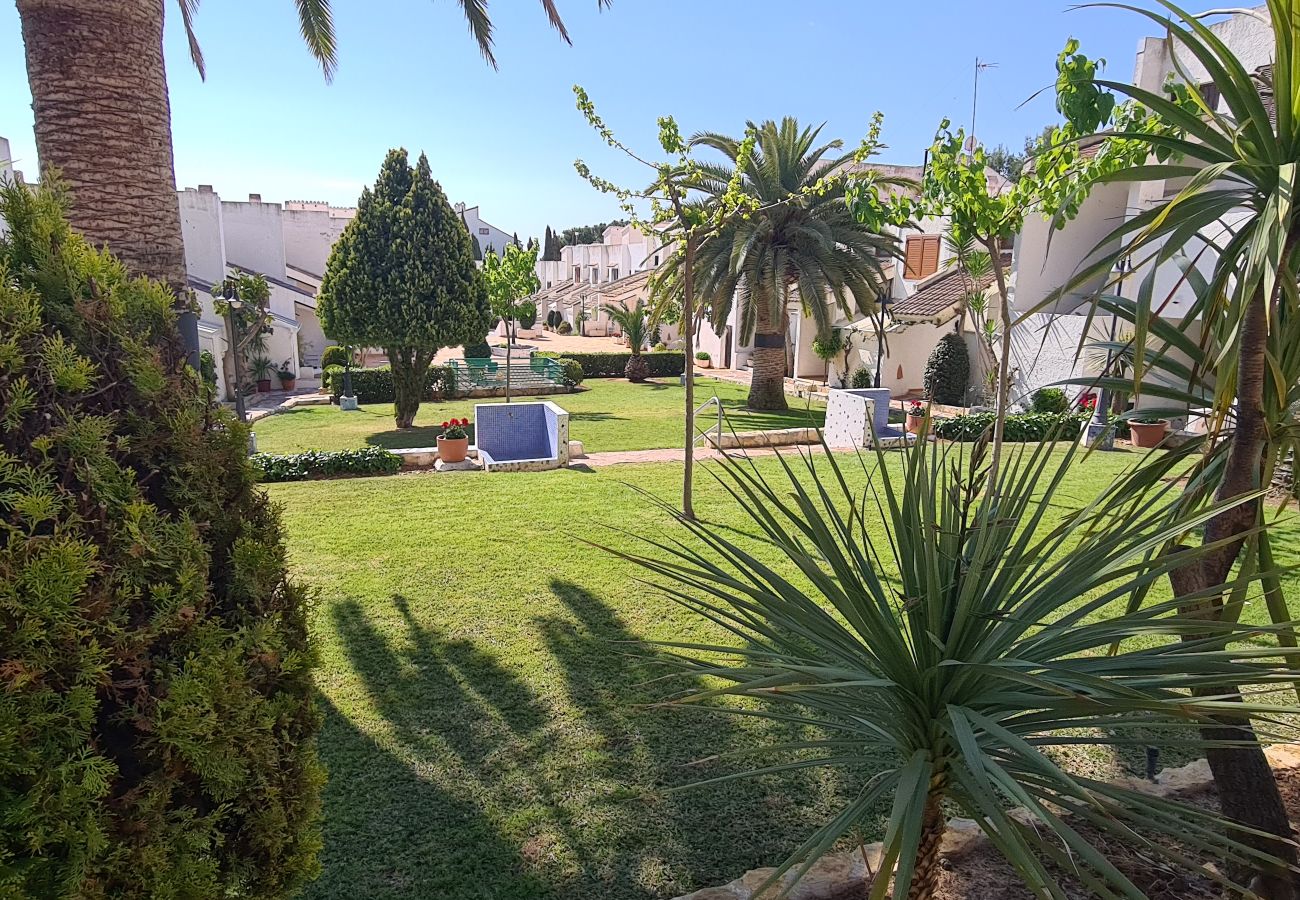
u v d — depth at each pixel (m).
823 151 17.31
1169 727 1.76
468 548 7.37
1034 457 2.25
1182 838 1.69
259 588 1.95
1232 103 2.16
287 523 8.27
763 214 16.72
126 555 1.66
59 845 1.51
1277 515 2.54
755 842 3.24
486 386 25.50
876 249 17.69
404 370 17.48
